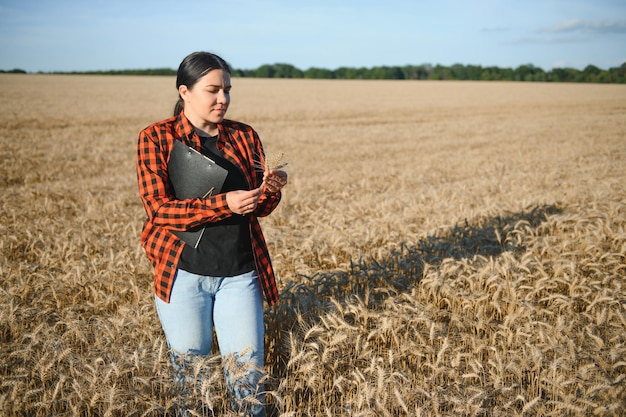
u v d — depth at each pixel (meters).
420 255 5.07
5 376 2.84
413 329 3.62
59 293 4.18
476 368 2.99
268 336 3.51
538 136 22.91
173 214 2.28
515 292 4.17
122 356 2.79
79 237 6.00
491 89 63.53
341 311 3.50
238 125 2.68
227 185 2.54
